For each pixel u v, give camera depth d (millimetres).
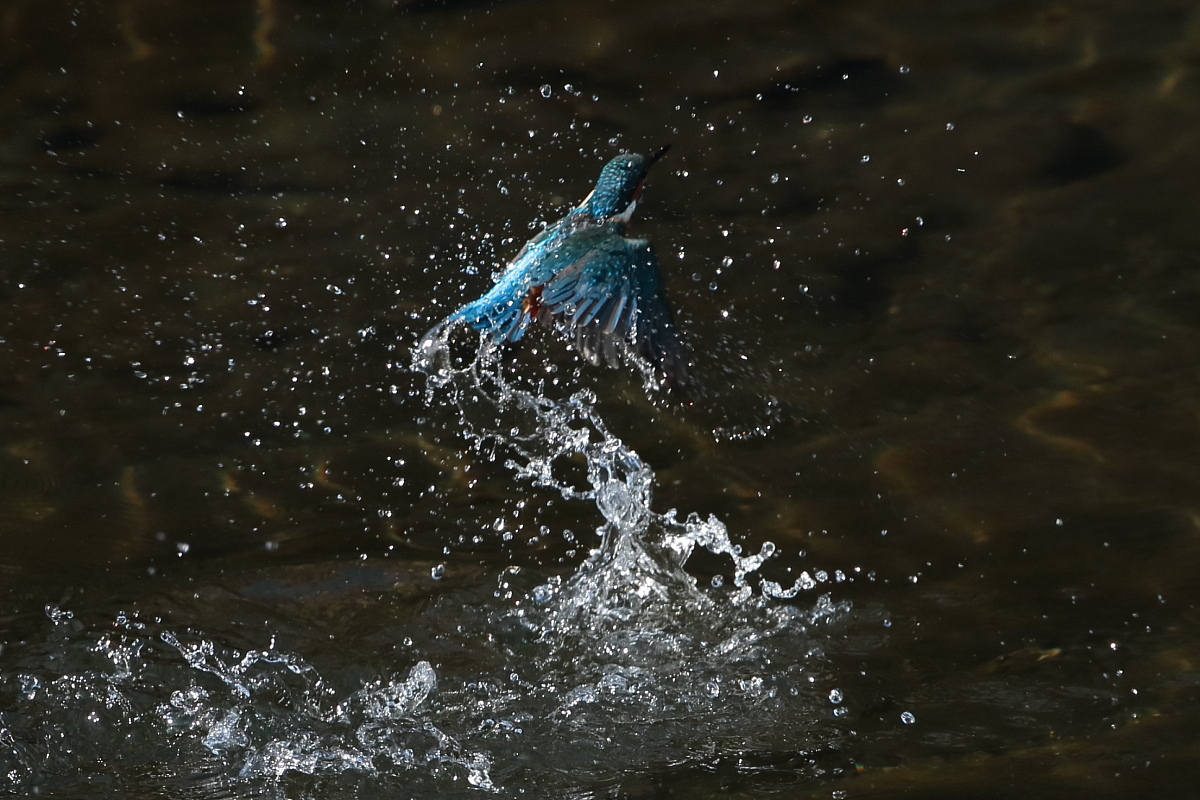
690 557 20812
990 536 20922
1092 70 33375
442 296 26844
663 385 14586
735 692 18109
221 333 25891
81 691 18062
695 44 34656
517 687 18359
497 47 34688
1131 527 20828
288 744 17375
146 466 22812
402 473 22797
